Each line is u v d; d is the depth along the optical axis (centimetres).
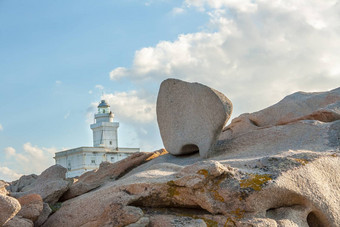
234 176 941
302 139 1262
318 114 1438
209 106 1323
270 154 1184
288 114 1535
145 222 906
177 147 1413
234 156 1258
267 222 874
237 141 1384
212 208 911
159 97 1486
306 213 942
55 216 1009
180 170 999
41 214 1003
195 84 1370
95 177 1459
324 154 1056
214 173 923
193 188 926
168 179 970
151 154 1555
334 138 1217
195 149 1419
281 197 927
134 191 970
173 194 948
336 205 970
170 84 1450
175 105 1431
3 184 1059
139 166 1484
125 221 902
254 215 895
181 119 1411
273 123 1555
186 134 1387
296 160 1003
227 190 915
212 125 1314
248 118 1617
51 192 1087
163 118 1467
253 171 976
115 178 1470
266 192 910
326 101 1541
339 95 1532
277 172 959
